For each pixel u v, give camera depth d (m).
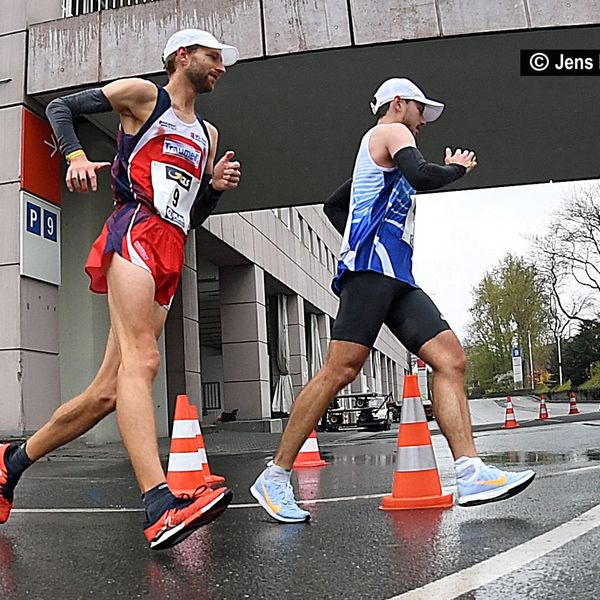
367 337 3.93
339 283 4.05
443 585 2.55
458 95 12.42
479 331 77.06
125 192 3.47
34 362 11.11
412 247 4.10
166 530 3.02
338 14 10.70
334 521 3.94
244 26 10.89
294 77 11.53
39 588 2.79
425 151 14.98
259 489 4.02
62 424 3.73
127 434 3.18
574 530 3.38
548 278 44.16
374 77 11.67
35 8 11.72
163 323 3.52
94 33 11.39
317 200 17.53
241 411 23.75
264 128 13.36
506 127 13.82
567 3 10.42
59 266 11.81
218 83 11.61
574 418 19.50
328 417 21.66
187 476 5.62
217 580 2.77
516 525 3.57
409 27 10.58
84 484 6.64
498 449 8.89
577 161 15.70
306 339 35.66
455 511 4.08
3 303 10.98
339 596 2.49
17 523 4.30
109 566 3.08
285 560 3.04
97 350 13.59
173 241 3.48
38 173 11.48
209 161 3.73
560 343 67.44
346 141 14.08
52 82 11.37
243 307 24.05
